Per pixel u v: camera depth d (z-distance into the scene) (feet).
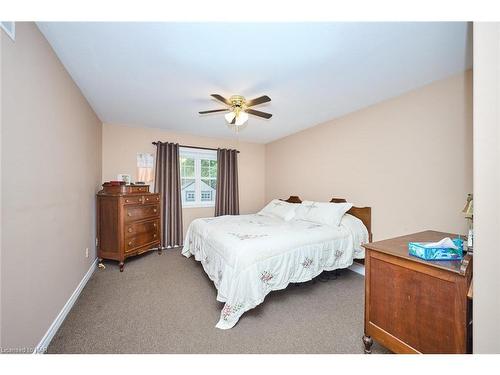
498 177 2.41
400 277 4.08
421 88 7.58
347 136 10.30
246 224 9.59
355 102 8.89
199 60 5.99
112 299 7.09
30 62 4.42
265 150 17.01
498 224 2.43
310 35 4.97
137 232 10.52
